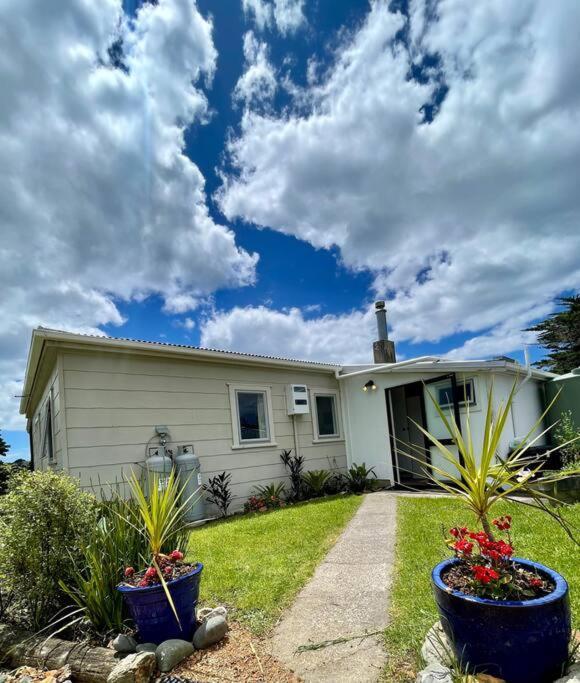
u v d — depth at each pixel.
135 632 2.85
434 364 8.78
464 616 1.99
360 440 10.32
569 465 6.79
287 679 2.35
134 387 6.86
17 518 3.15
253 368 8.82
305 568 4.04
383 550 4.44
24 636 2.92
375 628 2.79
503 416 2.31
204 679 2.36
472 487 2.29
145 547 3.27
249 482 8.23
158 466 6.46
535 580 2.07
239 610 3.23
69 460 5.99
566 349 20.97
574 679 1.78
